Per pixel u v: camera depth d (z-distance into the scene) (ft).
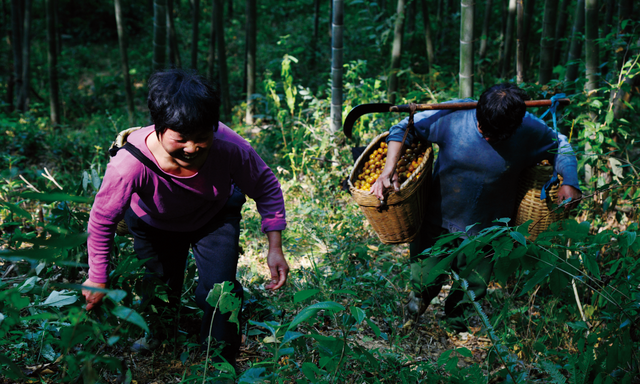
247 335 9.95
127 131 8.47
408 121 9.52
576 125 14.28
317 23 40.06
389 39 33.19
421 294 10.37
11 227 13.64
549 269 6.45
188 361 9.14
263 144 21.91
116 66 42.06
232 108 29.91
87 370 4.45
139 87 36.94
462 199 9.59
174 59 32.55
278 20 50.57
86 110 32.42
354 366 8.41
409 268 11.50
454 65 31.73
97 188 9.78
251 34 25.77
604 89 12.91
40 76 37.58
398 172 9.77
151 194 7.69
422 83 24.14
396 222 9.62
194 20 31.83
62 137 24.11
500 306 10.45
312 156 18.60
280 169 17.90
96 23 51.34
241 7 53.06
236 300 6.63
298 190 17.85
